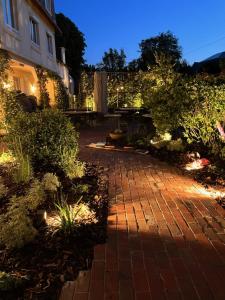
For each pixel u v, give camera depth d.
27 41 12.09
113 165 6.41
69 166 5.20
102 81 13.52
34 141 5.42
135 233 3.32
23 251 2.91
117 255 2.87
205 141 7.13
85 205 3.85
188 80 7.44
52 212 3.72
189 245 3.08
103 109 13.62
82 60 32.84
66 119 5.75
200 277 2.55
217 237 3.25
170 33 35.66
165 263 2.75
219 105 6.81
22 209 3.30
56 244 3.03
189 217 3.76
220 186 4.98
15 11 10.88
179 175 5.69
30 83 15.54
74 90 28.84
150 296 2.32
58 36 28.23
